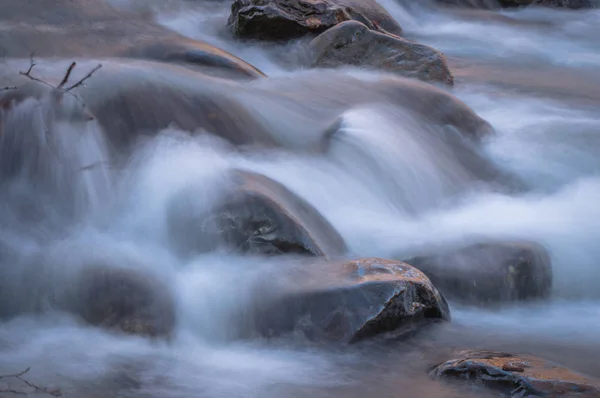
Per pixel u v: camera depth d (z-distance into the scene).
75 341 7.09
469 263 8.45
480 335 7.53
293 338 7.14
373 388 6.48
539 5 27.28
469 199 10.77
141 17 15.94
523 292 8.48
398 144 11.02
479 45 21.70
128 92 10.11
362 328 7.10
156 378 6.57
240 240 8.03
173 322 7.30
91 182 8.91
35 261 7.75
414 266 8.48
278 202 8.33
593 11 27.38
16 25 13.23
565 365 6.96
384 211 10.09
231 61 12.77
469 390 6.35
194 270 7.88
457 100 12.70
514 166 11.78
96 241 8.17
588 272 9.02
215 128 10.20
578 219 10.01
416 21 24.11
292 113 11.27
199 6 17.67
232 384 6.51
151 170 9.00
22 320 7.40
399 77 13.73
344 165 10.52
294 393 6.38
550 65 19.55
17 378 6.43
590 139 12.96
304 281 7.51
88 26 14.09
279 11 15.96
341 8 16.52
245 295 7.42
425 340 7.30
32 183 8.87
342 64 15.05
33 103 9.27
